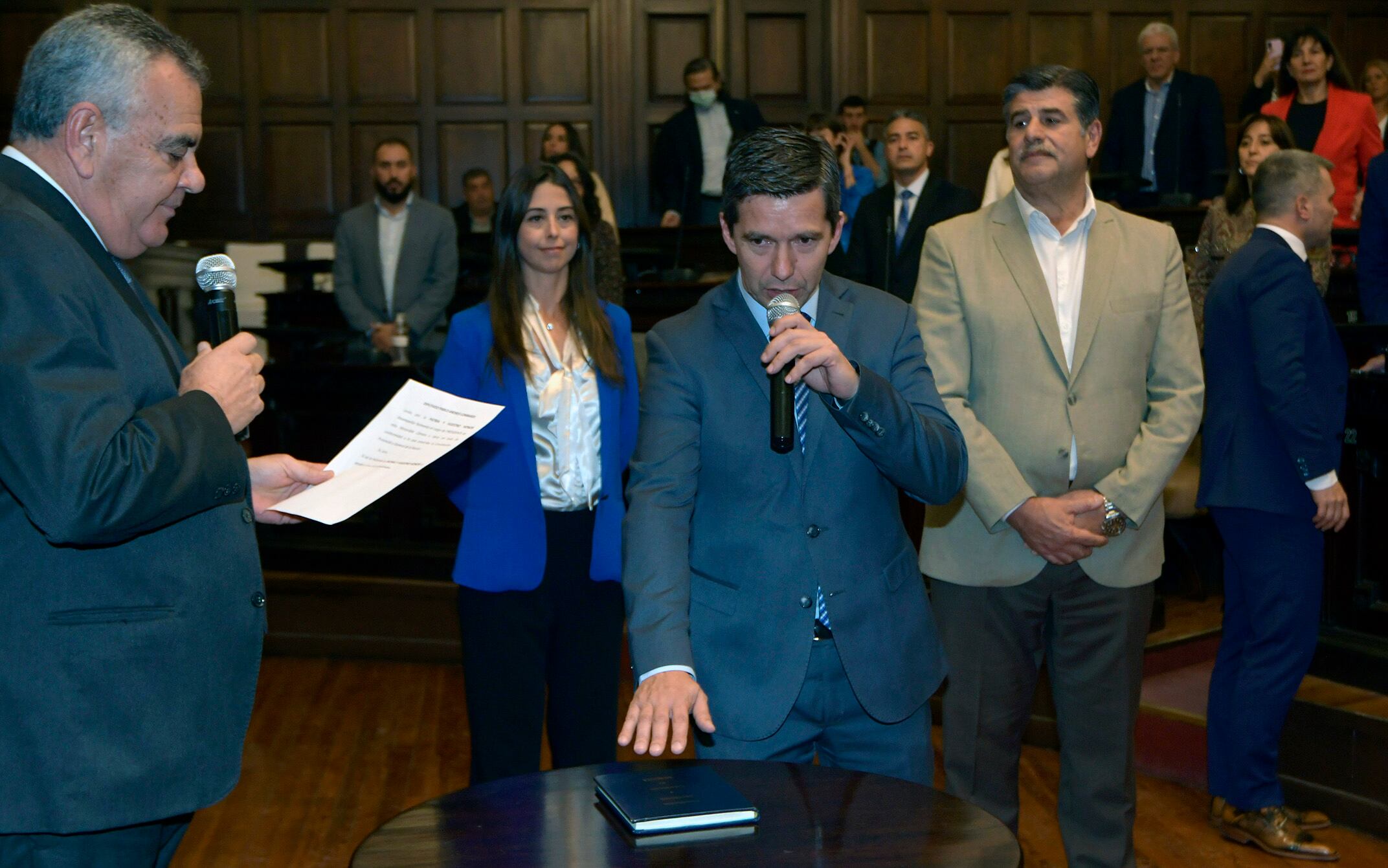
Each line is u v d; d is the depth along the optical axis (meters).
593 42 8.70
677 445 1.99
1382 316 3.95
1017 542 2.68
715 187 7.48
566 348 2.84
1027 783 3.79
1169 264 2.75
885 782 1.77
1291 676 3.21
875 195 5.42
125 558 1.66
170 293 8.62
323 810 3.66
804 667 1.96
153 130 1.70
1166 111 6.70
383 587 5.34
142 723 1.65
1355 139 6.02
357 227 6.24
